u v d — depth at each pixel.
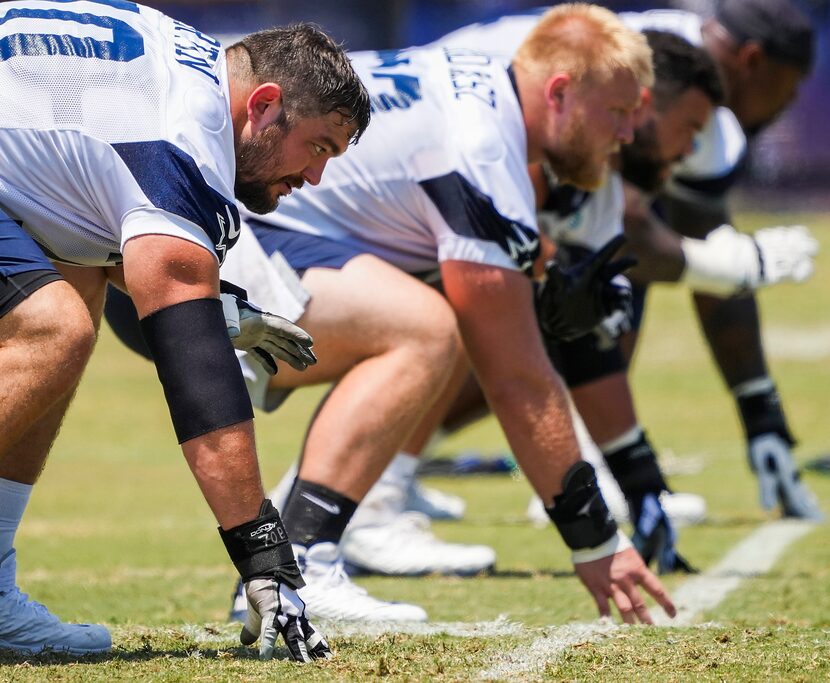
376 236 12.53
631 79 12.38
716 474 24.70
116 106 8.77
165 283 8.54
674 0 49.19
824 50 69.00
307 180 9.55
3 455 9.05
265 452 27.61
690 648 9.72
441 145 12.05
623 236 12.98
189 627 11.12
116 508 21.30
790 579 14.60
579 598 13.65
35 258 8.66
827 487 22.98
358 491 11.83
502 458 26.27
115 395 35.75
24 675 8.40
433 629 11.29
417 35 68.56
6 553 9.60
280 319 9.36
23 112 8.81
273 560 8.76
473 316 11.98
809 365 38.31
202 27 77.06
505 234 11.87
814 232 59.38
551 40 12.35
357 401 11.74
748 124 20.88
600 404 14.89
